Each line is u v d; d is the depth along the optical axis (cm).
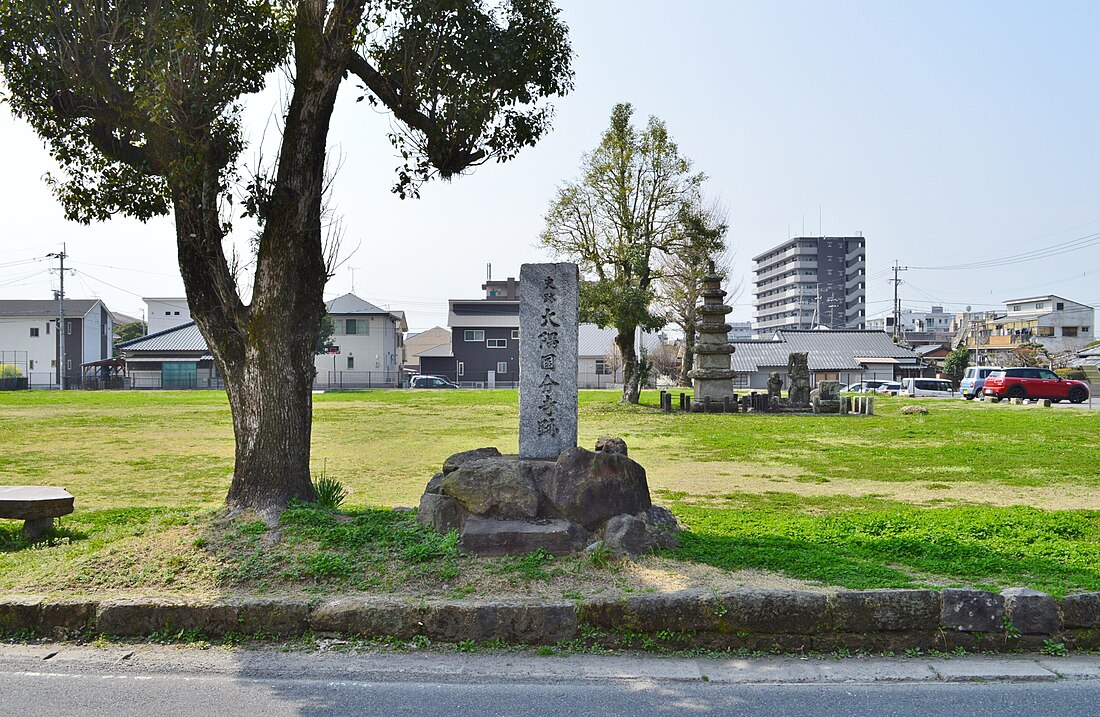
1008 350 6322
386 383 6312
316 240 823
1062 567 670
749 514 966
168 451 1734
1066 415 2855
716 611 555
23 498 793
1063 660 539
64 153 869
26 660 534
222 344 807
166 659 536
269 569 635
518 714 452
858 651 551
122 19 753
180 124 761
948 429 2306
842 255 9562
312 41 780
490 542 664
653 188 3075
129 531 768
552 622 558
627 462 735
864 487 1261
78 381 6112
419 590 604
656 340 7862
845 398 3178
